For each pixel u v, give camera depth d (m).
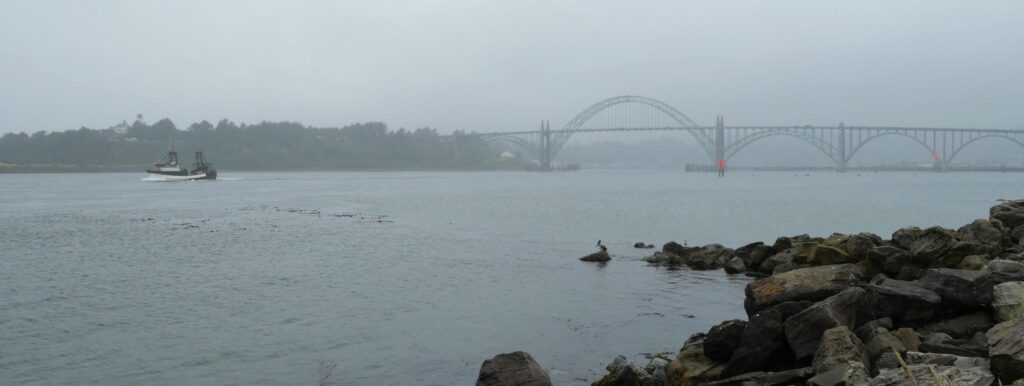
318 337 15.10
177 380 12.48
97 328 15.91
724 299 18.72
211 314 17.27
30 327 16.02
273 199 78.88
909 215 57.31
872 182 150.75
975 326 11.23
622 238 37.69
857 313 11.23
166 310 17.73
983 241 18.58
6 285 21.52
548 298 19.11
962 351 9.69
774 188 117.56
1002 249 18.47
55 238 36.38
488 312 17.39
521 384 10.53
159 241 34.59
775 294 12.65
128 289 20.72
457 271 24.16
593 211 60.12
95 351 14.15
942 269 12.40
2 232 39.91
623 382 11.22
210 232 39.56
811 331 10.48
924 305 11.64
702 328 15.57
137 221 47.97
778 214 57.50
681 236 39.50
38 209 61.84
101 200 77.00
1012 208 22.05
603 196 89.38
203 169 159.75
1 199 79.88
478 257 28.17
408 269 24.69
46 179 168.88
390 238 36.31
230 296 19.56
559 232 40.72
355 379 12.46
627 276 22.78
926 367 8.34
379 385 12.16
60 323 16.38
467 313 17.31
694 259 24.81
